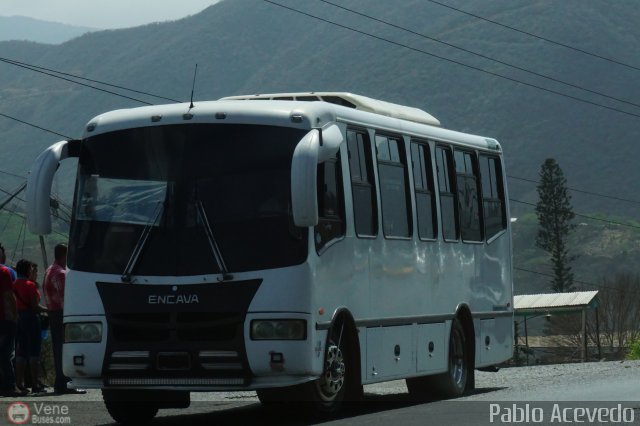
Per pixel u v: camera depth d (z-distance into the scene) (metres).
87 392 21.12
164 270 14.55
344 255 15.66
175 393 16.14
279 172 14.70
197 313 14.38
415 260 18.06
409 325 17.75
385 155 17.38
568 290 118.88
